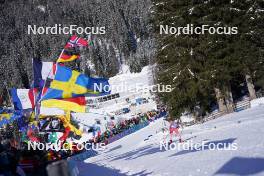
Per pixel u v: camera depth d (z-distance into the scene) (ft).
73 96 61.98
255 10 166.71
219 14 159.33
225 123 119.34
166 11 164.04
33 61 65.51
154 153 93.35
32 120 63.36
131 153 114.93
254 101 163.63
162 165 66.33
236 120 116.98
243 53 163.94
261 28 169.17
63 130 63.41
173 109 168.14
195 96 160.66
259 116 107.45
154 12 169.68
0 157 40.34
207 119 161.89
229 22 163.12
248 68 166.81
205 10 159.33
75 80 61.62
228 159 53.78
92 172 77.41
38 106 62.69
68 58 65.16
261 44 172.04
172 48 163.63
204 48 157.17
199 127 137.69
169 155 80.18
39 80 65.77
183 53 160.15
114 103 386.73
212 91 175.63
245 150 58.13
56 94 61.87
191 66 160.15
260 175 39.91
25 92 69.77
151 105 342.85
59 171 19.04
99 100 391.86
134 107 343.67
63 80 61.77
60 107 62.23
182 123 167.12
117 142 193.67
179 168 57.93
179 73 161.17
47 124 63.31
